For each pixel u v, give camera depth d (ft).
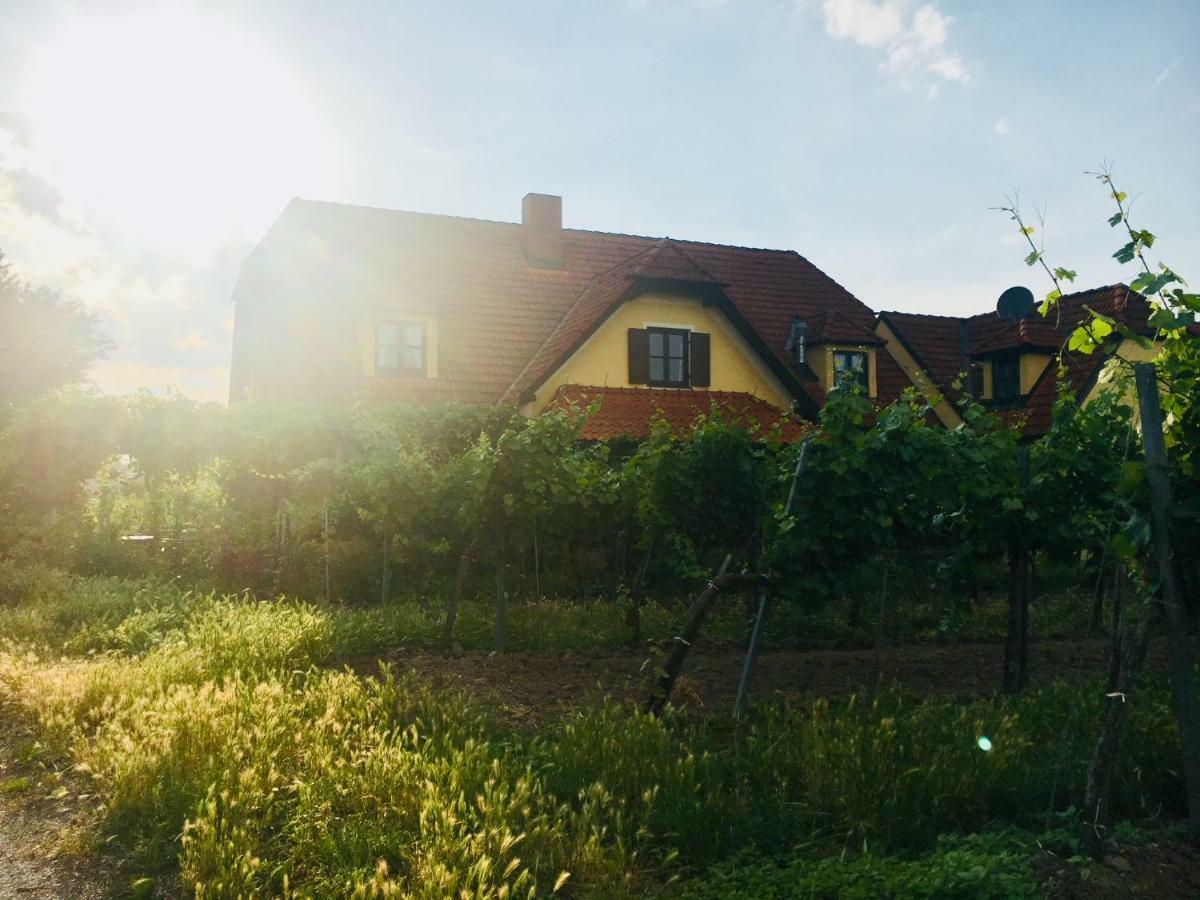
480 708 26.22
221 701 23.68
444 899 14.16
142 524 57.47
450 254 90.63
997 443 30.25
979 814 18.24
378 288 80.02
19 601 40.78
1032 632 40.96
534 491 37.88
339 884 15.44
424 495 39.27
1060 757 20.13
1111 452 29.63
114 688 25.88
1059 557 30.86
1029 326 89.35
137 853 17.31
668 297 82.69
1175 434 17.69
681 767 19.03
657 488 39.78
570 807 18.60
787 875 15.55
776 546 26.55
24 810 19.80
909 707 25.85
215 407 56.90
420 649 35.94
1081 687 26.73
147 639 34.40
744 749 21.50
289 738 21.77
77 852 17.47
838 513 27.48
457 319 83.82
